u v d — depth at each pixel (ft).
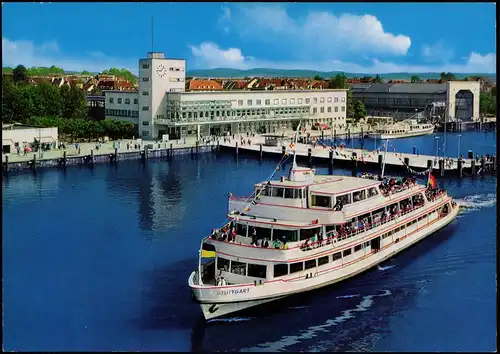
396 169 530.27
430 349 185.16
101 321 202.28
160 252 274.57
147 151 609.42
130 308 212.64
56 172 513.45
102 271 248.52
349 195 239.09
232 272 214.90
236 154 645.92
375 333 196.44
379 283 234.38
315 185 237.66
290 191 227.81
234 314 205.98
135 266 254.68
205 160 606.14
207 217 342.85
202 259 261.85
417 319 204.74
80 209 363.35
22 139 590.55
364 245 242.99
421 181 472.03
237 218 228.43
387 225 256.93
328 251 222.69
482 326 198.80
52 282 235.81
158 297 222.07
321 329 199.41
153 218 340.18
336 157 590.96
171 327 199.62
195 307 214.07
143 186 446.60
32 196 403.95
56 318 203.72
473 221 323.16
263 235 224.12
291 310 212.23
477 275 241.35
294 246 214.69
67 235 303.68
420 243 283.59
